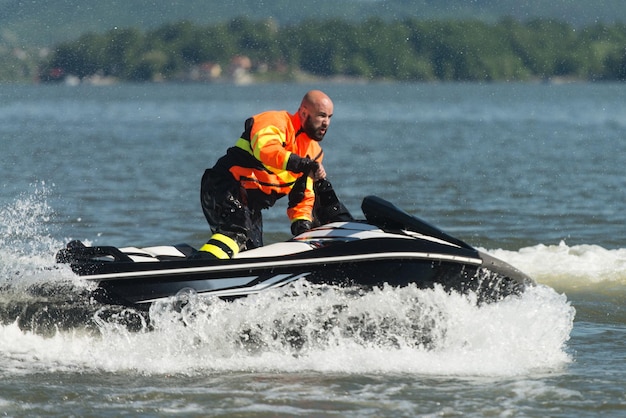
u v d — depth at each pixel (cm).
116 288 2394
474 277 2414
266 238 4162
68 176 6675
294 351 2411
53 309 2412
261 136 2478
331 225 2566
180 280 2391
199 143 10731
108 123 15850
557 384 2231
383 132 13350
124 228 4419
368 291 2391
